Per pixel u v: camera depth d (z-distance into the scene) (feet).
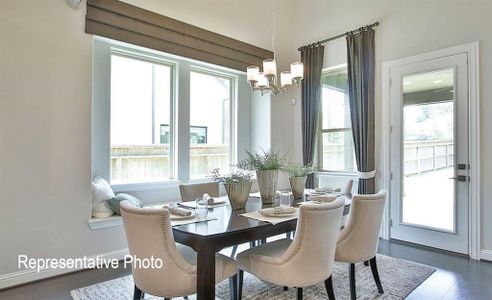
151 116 13.64
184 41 12.92
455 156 11.40
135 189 12.77
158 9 12.23
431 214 12.10
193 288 6.16
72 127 9.87
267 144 16.44
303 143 16.29
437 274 9.60
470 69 11.05
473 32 11.01
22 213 9.00
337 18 15.20
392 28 13.16
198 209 8.05
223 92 16.46
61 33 9.64
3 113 8.66
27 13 9.02
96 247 10.39
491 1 10.62
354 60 14.05
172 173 14.25
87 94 10.16
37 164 9.23
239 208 8.23
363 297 8.12
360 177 13.71
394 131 13.09
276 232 7.00
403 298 8.09
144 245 6.01
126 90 12.91
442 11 11.76
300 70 9.45
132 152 13.07
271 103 16.40
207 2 13.80
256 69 9.58
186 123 14.49
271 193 8.96
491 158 10.65
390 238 13.20
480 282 9.04
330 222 6.41
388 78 13.25
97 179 11.44
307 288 8.68
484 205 10.80
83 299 8.07
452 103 11.51
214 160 16.07
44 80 9.32
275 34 16.52
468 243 11.14
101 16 10.53
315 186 16.10
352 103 14.08
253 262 6.93
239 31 14.99
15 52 8.82
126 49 12.45
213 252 6.02
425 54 12.18
